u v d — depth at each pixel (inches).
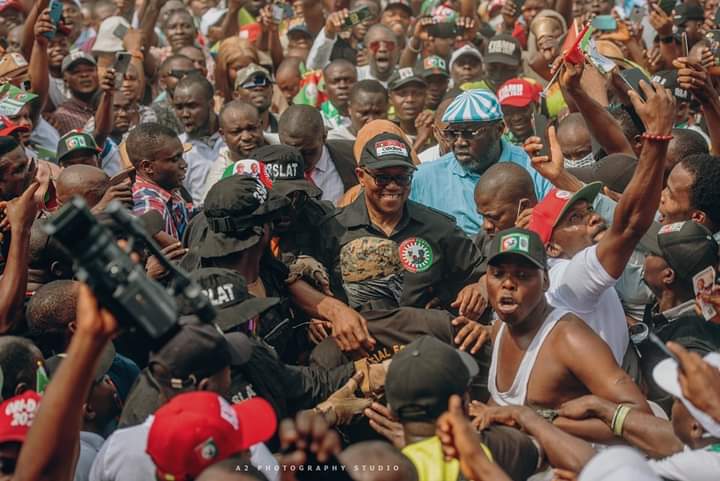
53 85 402.0
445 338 208.4
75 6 508.7
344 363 211.2
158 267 220.7
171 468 144.3
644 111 188.2
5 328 215.3
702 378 147.0
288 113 293.6
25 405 165.0
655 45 404.8
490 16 551.5
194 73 380.2
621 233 191.8
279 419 189.0
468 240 242.4
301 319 227.1
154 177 275.7
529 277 187.5
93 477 170.1
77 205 128.0
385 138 238.5
